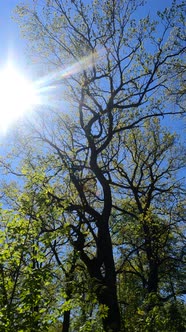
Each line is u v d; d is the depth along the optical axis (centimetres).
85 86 1845
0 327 640
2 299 670
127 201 2508
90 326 848
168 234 2181
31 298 668
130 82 1836
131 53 1820
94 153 1816
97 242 1664
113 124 1994
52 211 833
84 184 1975
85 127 1852
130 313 1265
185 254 2352
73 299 809
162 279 2539
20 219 743
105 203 1744
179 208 2391
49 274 705
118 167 2295
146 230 2134
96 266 1599
